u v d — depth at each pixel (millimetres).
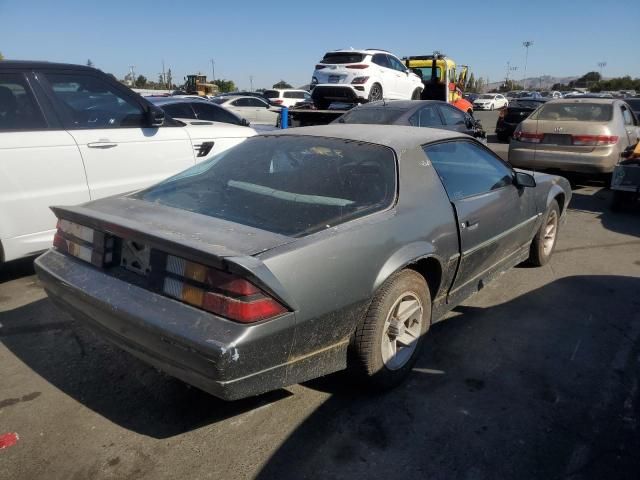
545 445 2572
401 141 3295
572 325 3869
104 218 2611
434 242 3049
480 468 2412
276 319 2244
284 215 2680
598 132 8164
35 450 2486
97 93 4758
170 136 5211
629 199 7418
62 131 4402
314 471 2379
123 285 2504
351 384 2977
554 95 51031
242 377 2217
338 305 2518
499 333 3730
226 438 2596
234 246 2354
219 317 2195
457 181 3500
